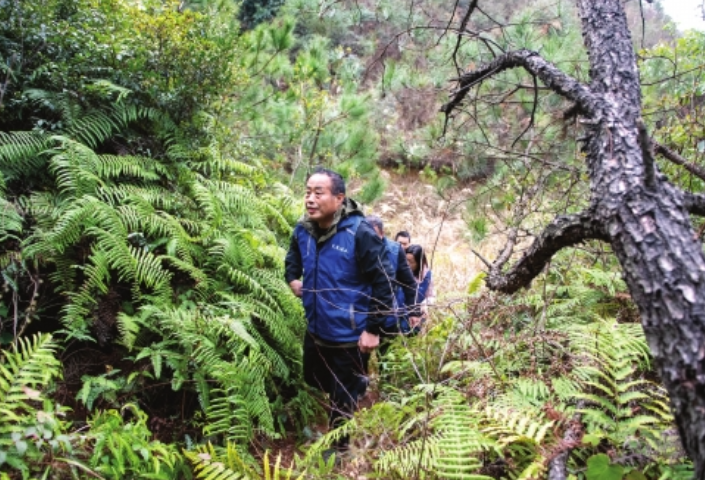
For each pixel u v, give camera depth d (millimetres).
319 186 3000
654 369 2951
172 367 2777
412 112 9000
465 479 2092
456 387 2787
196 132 4410
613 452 2166
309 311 3156
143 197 3512
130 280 3160
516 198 4199
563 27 5125
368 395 3592
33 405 2314
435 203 8516
